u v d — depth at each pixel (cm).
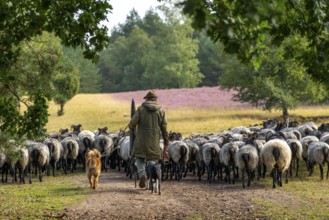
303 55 952
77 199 1438
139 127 1481
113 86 14012
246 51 704
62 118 5338
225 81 5000
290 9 879
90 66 12812
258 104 5016
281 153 1711
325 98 4916
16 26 1137
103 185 1780
